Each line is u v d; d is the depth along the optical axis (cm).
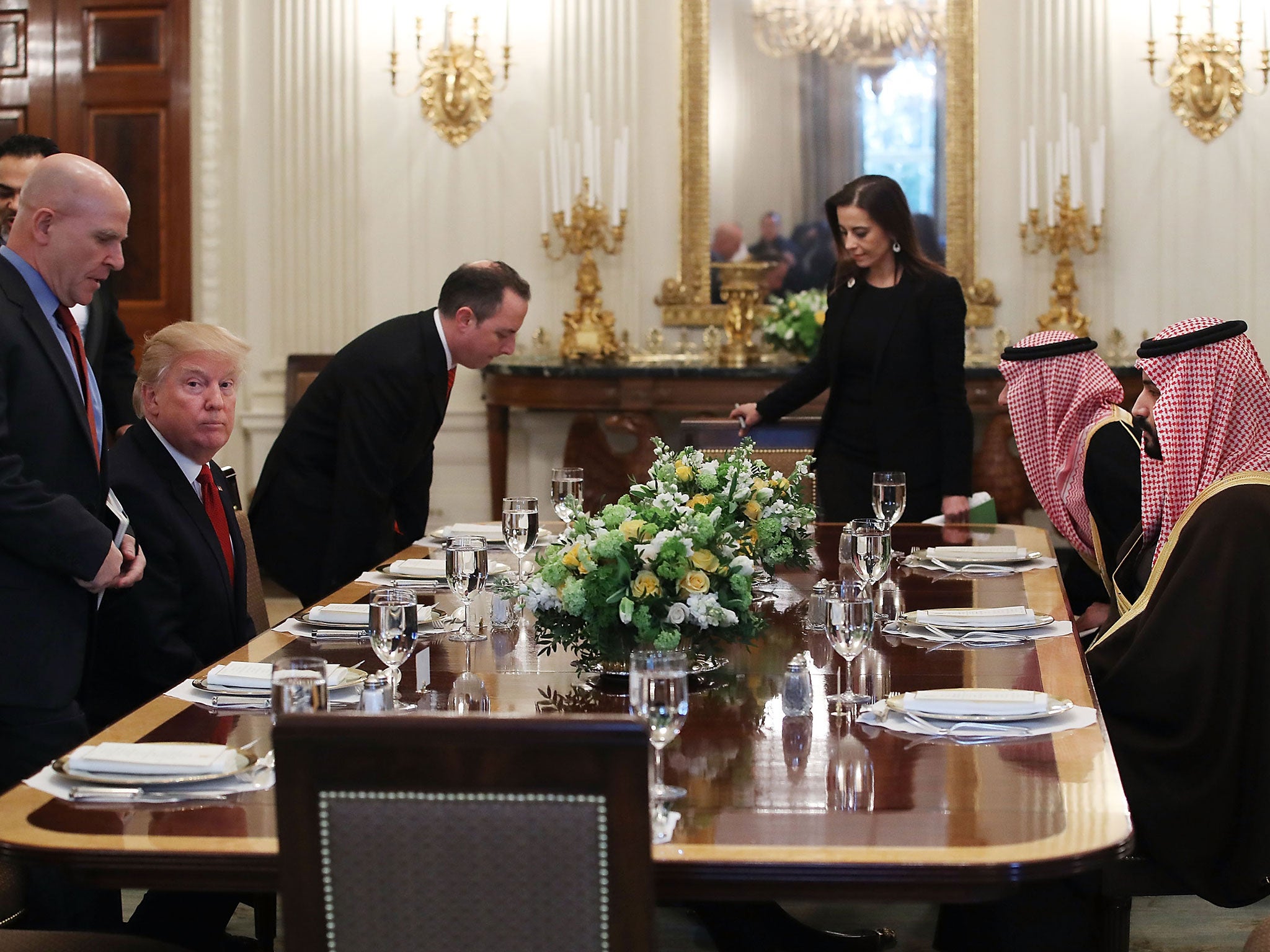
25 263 241
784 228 660
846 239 393
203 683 211
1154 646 247
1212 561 246
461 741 119
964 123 648
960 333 389
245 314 673
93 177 238
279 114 662
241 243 669
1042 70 638
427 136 664
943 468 390
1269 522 246
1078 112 636
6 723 228
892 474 303
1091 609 352
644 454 621
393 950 123
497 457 639
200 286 669
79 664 235
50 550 225
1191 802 236
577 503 281
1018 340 655
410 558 323
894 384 394
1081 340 342
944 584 295
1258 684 239
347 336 668
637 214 663
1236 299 638
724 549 210
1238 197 635
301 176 663
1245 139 633
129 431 273
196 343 269
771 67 656
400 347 354
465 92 660
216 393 271
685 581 203
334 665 213
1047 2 636
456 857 121
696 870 140
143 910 227
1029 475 353
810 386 423
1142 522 283
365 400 351
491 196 664
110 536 230
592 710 197
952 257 654
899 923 291
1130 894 236
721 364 627
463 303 352
